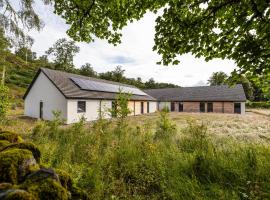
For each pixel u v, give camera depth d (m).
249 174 3.90
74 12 5.14
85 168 4.12
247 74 3.86
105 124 9.29
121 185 3.80
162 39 4.04
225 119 21.22
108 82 31.73
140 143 6.17
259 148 5.22
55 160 4.40
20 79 49.06
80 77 25.66
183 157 5.00
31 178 2.07
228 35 3.70
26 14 10.33
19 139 3.23
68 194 2.34
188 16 3.86
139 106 31.77
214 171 4.11
